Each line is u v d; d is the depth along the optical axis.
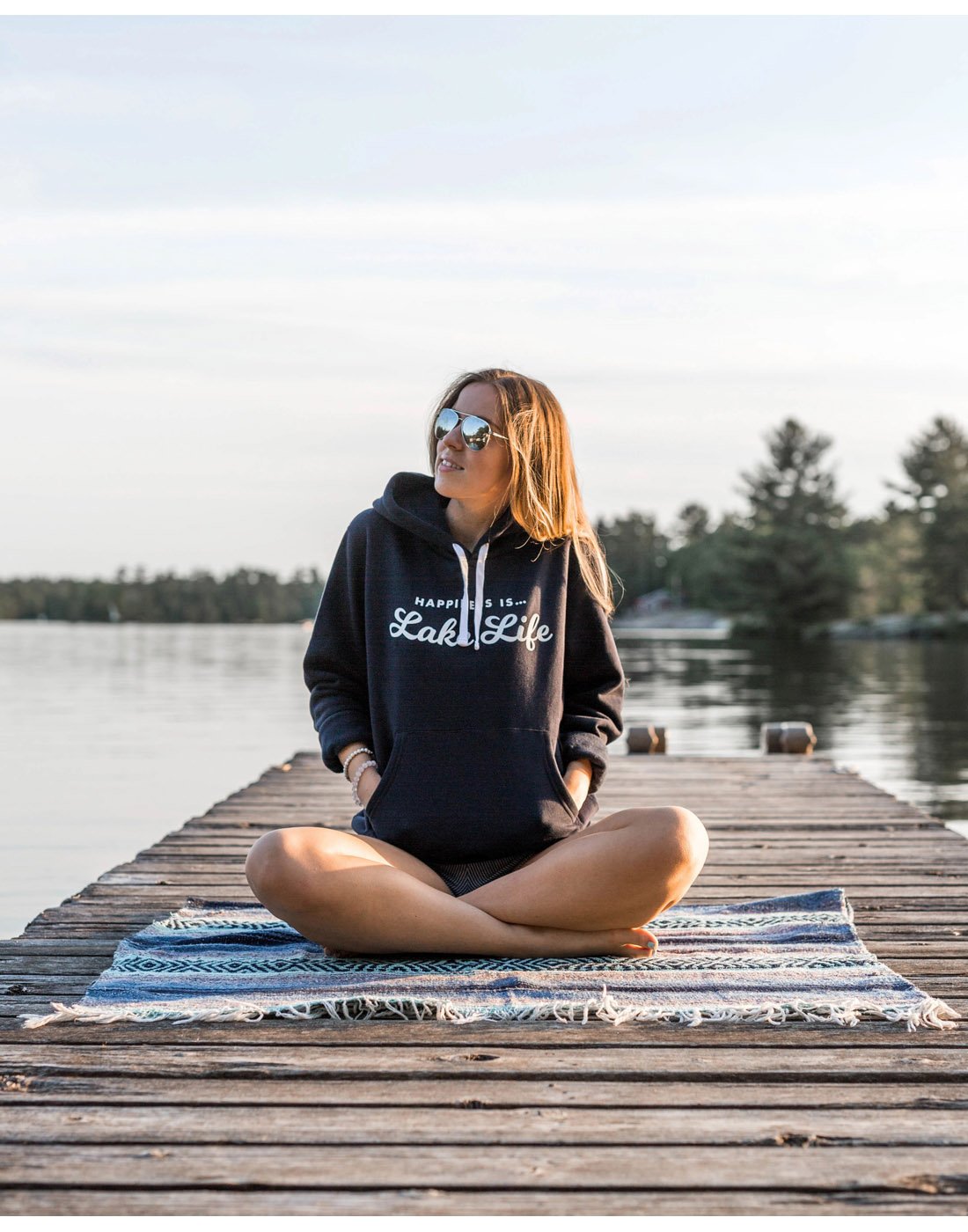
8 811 7.89
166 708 17.30
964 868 4.34
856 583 57.84
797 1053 2.31
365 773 2.99
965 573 55.28
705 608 84.56
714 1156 1.87
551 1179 1.79
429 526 3.00
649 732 8.13
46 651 41.81
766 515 59.16
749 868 4.33
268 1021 2.48
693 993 2.63
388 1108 2.05
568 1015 2.51
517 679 2.92
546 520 3.00
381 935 2.78
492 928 2.82
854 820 5.43
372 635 3.02
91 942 3.18
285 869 2.71
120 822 7.49
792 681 23.62
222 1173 1.80
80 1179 1.78
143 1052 2.29
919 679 24.33
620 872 2.79
